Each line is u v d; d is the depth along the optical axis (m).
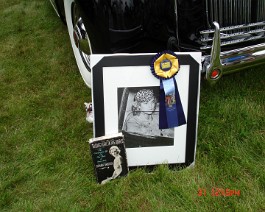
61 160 1.98
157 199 1.70
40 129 2.24
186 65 1.69
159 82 1.69
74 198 1.74
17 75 2.86
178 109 1.74
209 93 2.35
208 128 2.07
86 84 2.62
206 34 1.87
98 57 1.63
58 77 2.78
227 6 1.85
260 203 1.64
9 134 2.23
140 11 1.76
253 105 2.24
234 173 1.80
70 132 2.19
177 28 1.82
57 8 3.15
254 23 1.93
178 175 1.80
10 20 3.92
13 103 2.52
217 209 1.63
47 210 1.69
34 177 1.89
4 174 1.92
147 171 1.84
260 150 1.93
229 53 1.81
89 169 1.90
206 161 1.87
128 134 1.77
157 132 1.77
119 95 1.70
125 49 1.83
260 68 2.52
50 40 3.39
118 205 1.69
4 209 1.72
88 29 1.91
